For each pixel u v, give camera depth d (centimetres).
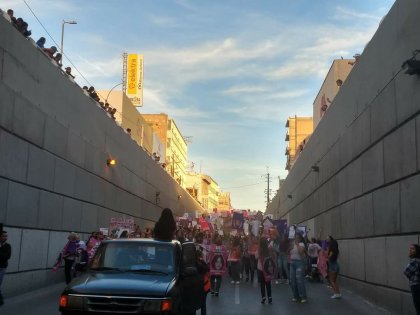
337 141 2205
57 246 1881
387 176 1407
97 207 2448
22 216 1564
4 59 1440
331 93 3500
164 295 753
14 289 1505
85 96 2264
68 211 2009
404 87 1270
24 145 1577
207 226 3609
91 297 739
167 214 999
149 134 5069
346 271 1956
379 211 1488
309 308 1398
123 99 3897
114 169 2800
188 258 962
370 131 1600
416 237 1179
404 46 1277
